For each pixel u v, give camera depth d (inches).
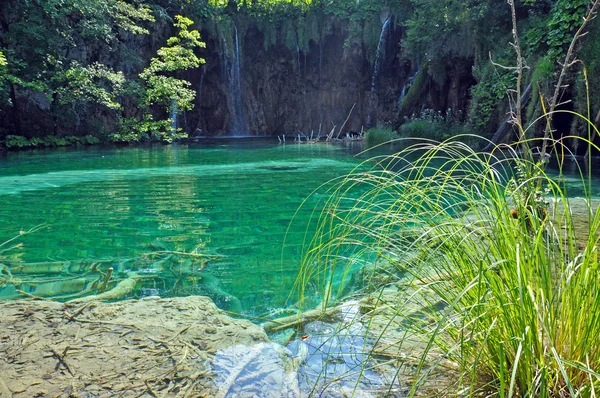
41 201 231.3
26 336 82.7
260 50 874.1
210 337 83.6
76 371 71.6
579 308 56.4
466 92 594.6
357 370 72.1
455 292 65.2
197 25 789.9
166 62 676.1
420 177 72.0
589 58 373.4
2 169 358.6
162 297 111.3
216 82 834.8
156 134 667.4
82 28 604.7
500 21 509.4
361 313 91.7
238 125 872.3
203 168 366.6
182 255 146.3
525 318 54.3
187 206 220.5
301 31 856.9
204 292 115.3
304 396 65.7
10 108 560.1
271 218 195.6
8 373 70.6
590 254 58.0
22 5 556.7
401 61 775.7
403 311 76.8
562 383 55.7
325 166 378.0
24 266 134.8
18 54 562.3
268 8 848.3
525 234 62.1
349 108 875.4
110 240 162.6
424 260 68.3
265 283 121.2
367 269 100.6
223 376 70.9
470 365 62.0
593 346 55.9
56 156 464.8
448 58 591.2
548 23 413.1
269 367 73.8
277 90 889.5
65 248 153.2
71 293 113.7
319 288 112.9
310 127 898.7
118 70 681.0
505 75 462.3
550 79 396.2
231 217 197.8
